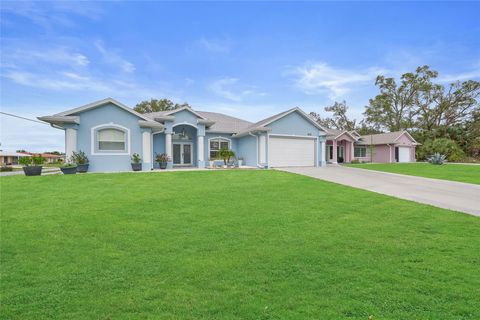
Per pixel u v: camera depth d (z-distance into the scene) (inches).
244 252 178.5
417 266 157.6
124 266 158.1
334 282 139.7
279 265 159.5
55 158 2352.4
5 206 292.0
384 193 383.6
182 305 119.7
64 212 270.1
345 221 247.3
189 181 467.8
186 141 881.5
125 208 285.7
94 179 475.8
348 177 566.3
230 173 584.7
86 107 622.5
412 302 121.2
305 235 210.8
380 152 1438.2
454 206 306.3
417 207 299.4
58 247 185.8
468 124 1636.3
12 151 2085.4
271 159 838.5
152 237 205.5
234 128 970.1
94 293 129.5
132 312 115.0
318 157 914.7
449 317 110.9
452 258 168.4
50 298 125.1
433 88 1718.8
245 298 125.0
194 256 172.2
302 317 110.9
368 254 175.5
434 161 1042.7
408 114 1828.2
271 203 313.1
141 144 669.3
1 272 150.3
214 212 273.9
